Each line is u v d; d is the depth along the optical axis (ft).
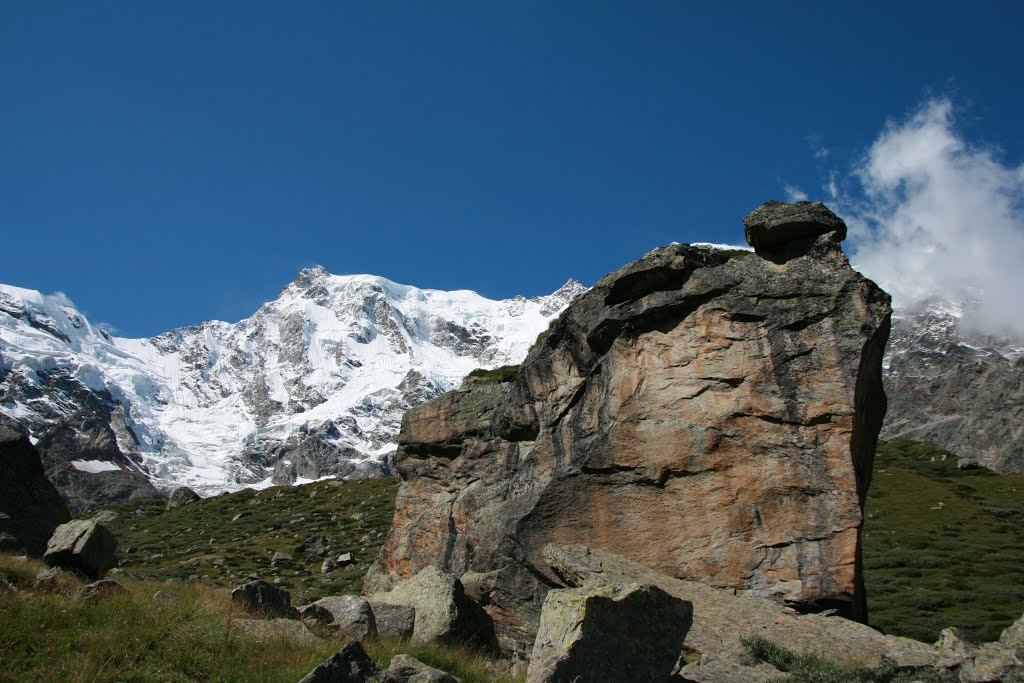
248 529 284.82
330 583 182.09
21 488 100.12
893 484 264.11
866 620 78.18
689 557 77.92
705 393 81.61
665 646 52.24
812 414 77.10
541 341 102.78
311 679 46.91
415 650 62.49
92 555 76.84
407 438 114.62
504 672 65.00
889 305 79.87
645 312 86.28
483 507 99.86
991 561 167.22
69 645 52.37
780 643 64.18
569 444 90.43
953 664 57.41
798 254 83.71
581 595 52.26
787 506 75.66
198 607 63.93
